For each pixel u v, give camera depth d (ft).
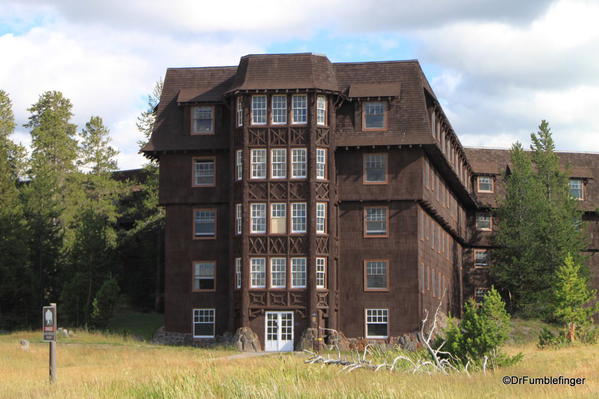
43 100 282.77
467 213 287.89
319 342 192.44
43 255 248.11
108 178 290.35
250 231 197.47
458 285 273.33
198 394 102.32
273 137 198.29
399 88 202.59
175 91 214.28
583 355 160.86
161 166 211.00
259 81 199.31
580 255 261.65
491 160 297.33
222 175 208.95
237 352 183.73
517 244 260.21
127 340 205.57
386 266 201.16
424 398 95.09
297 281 195.62
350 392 100.01
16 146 280.31
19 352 166.20
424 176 205.05
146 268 266.98
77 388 106.73
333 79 203.10
